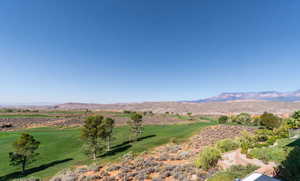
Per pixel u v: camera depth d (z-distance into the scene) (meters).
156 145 31.28
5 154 30.14
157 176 13.95
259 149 15.01
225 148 19.61
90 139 26.86
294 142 16.22
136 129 40.84
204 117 99.75
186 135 38.72
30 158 23.66
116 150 31.36
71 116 94.00
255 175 8.09
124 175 14.73
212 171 12.84
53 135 45.59
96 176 14.96
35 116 89.81
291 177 8.51
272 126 34.56
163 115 105.19
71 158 27.70
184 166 15.30
